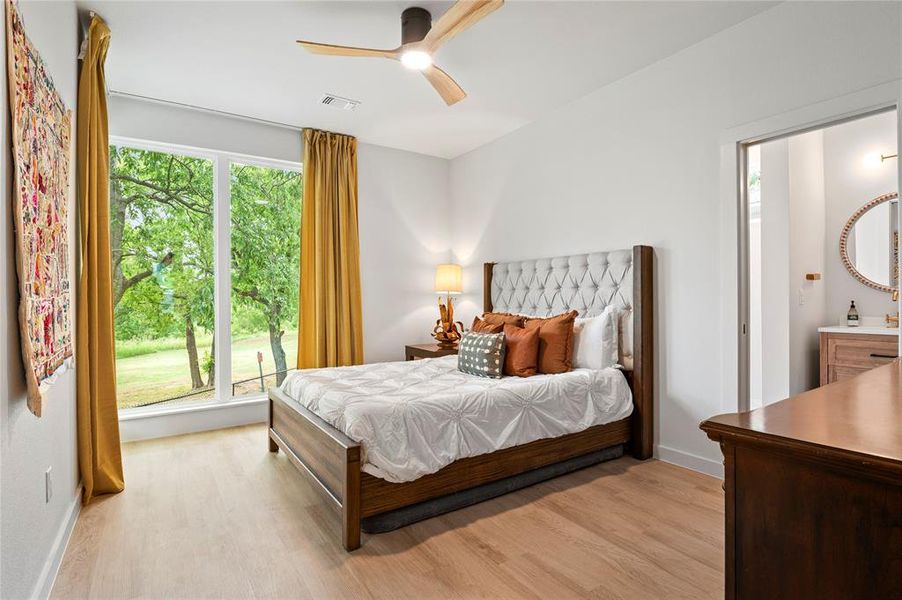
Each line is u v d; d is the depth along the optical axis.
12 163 1.37
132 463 3.07
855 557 0.73
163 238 3.79
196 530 2.19
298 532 2.17
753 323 4.38
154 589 1.75
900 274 2.11
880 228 3.77
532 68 3.16
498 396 2.54
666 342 3.06
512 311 4.19
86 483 2.45
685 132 2.94
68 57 2.26
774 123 2.52
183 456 3.20
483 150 4.70
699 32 2.75
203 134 3.84
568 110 3.75
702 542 2.05
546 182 3.97
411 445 2.18
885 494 0.70
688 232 2.93
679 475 2.82
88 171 2.51
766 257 3.72
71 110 2.31
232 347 4.06
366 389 2.63
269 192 4.26
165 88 3.40
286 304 4.33
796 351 3.64
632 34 2.76
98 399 2.62
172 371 3.81
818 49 2.36
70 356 2.17
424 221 5.04
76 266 2.47
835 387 1.23
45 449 1.77
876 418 0.90
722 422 0.89
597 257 3.43
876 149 3.81
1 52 1.30
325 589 1.75
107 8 2.46
